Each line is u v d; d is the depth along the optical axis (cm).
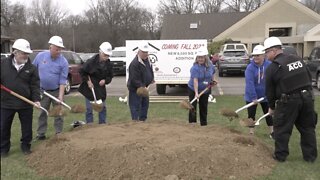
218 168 555
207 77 812
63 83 770
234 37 3856
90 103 801
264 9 3806
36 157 633
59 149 618
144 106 831
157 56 1516
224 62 2448
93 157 571
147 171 537
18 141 766
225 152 587
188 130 719
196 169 545
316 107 1197
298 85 601
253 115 792
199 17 4744
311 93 614
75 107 762
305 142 629
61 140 658
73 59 1731
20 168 604
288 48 1877
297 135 807
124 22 7756
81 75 789
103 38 7556
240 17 4653
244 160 586
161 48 1511
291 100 602
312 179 552
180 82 1526
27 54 647
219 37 3869
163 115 1073
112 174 542
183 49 1507
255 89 777
